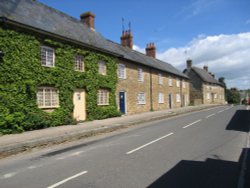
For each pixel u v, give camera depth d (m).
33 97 14.55
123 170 6.75
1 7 14.37
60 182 5.92
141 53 35.28
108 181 5.91
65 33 17.64
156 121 20.05
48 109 15.70
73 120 16.88
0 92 12.84
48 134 12.12
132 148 9.56
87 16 24.48
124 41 33.06
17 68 13.72
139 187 5.50
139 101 27.98
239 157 7.92
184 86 45.03
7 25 13.32
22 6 16.61
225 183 5.71
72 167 7.17
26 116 13.72
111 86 22.20
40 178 6.25
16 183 5.94
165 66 39.25
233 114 24.08
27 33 14.42
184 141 10.71
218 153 8.48
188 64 57.84
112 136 12.84
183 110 30.83
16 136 11.59
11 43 13.48
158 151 8.93
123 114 24.56
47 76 15.59
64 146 10.52
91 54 19.72
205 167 6.92
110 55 22.27
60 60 16.69
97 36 23.53
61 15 21.02
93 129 13.88
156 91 32.72
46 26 16.39
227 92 79.00
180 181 5.85
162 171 6.60
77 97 18.41
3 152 8.86
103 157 8.26
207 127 15.01
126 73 25.39
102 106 21.09
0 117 12.46
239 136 11.67
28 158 8.48
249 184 5.65
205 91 56.94
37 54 14.96
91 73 19.59
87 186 5.62
